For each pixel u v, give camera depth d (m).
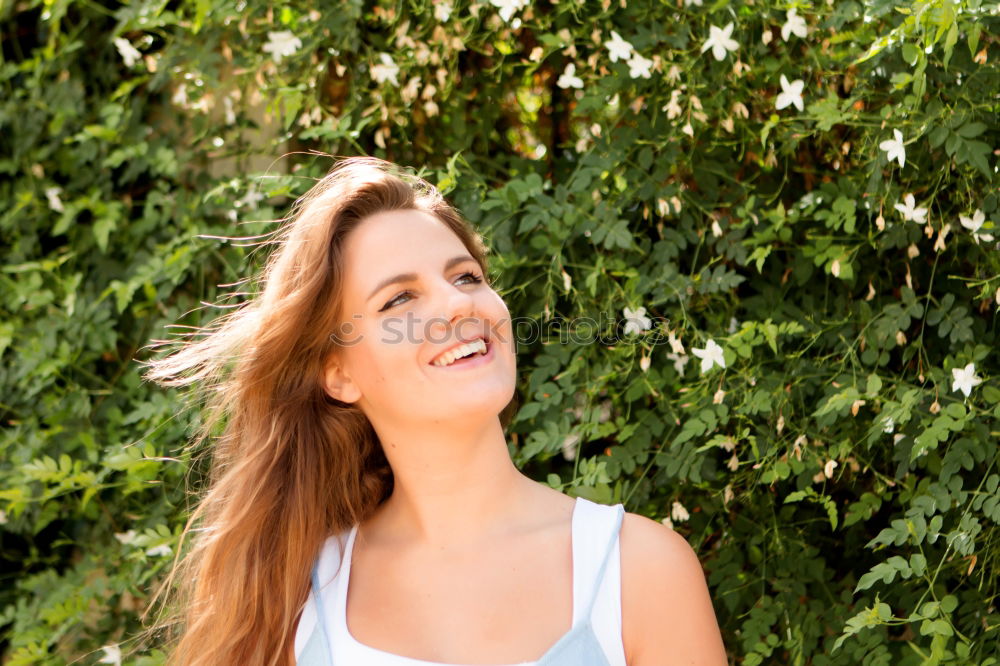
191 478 2.29
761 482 1.87
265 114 2.26
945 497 1.67
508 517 1.44
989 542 1.73
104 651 2.36
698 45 1.92
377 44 2.18
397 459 1.46
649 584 1.34
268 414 1.58
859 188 1.87
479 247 1.68
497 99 2.19
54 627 2.37
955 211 1.83
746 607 1.99
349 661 1.38
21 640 2.32
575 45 2.07
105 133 2.44
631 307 1.92
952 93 1.73
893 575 1.63
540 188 1.96
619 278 2.02
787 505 1.98
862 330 1.85
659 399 1.96
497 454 1.44
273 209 2.26
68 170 2.58
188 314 2.35
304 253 1.48
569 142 2.17
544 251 2.03
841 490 1.98
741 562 1.95
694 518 1.97
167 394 2.34
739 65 1.88
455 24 2.05
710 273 1.91
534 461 2.12
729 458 1.97
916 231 1.80
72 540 2.50
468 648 1.34
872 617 1.63
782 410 1.84
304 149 2.34
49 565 2.60
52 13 2.49
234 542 1.55
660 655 1.33
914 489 1.79
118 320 2.51
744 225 1.90
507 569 1.39
